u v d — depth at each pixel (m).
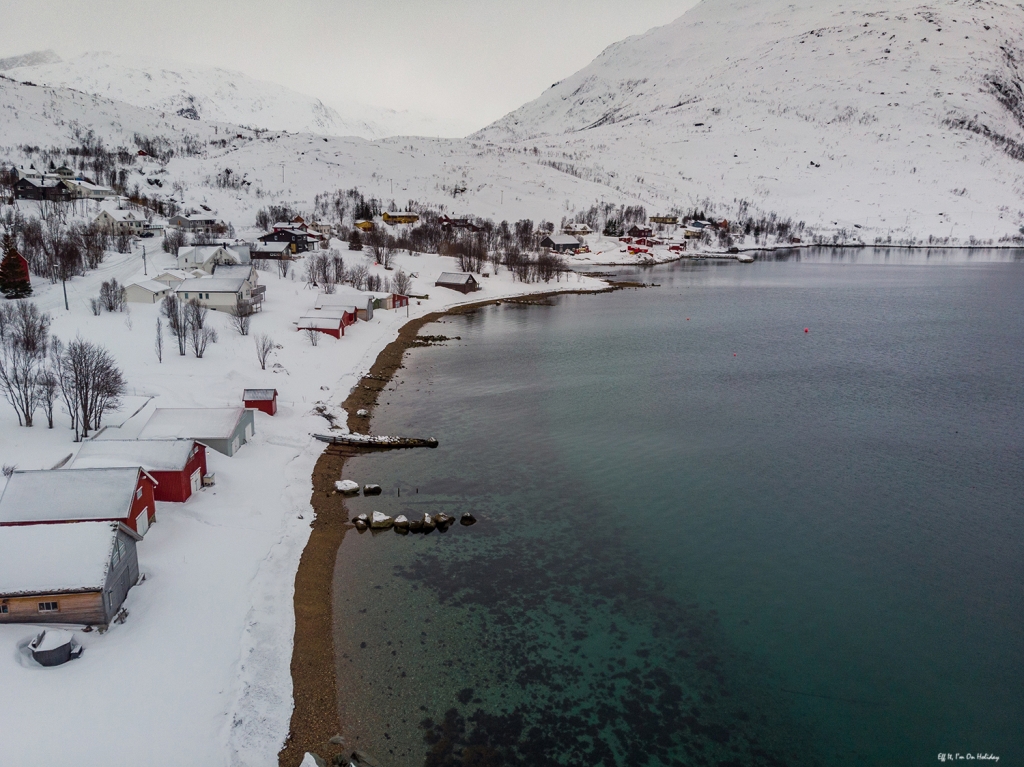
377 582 41.62
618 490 54.72
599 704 32.44
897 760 29.70
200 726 29.39
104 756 27.31
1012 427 70.12
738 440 65.81
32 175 188.00
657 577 42.84
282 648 35.22
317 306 110.44
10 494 39.19
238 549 43.41
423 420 70.12
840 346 107.69
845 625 38.56
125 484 40.88
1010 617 39.47
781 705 32.66
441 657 35.19
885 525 49.69
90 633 34.12
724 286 184.88
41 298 98.69
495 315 135.75
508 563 44.12
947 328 123.25
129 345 82.75
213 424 56.50
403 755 29.23
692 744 30.31
